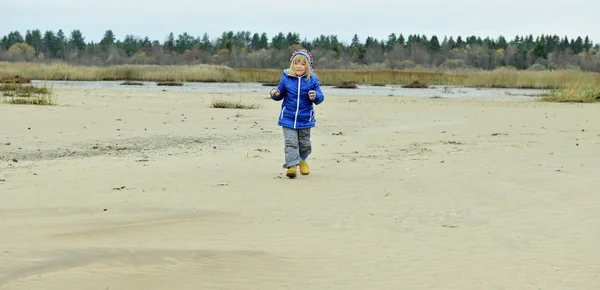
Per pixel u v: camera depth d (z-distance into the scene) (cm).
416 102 3012
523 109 2547
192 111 2152
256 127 1722
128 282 463
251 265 505
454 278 473
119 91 3444
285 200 750
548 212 684
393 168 986
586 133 1562
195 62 13312
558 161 1047
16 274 469
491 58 13850
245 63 12631
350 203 733
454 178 890
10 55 13325
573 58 14888
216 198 756
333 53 13712
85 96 2814
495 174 920
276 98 922
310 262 514
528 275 479
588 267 497
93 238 579
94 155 1148
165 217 662
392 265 506
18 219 645
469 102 3064
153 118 1852
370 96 3559
